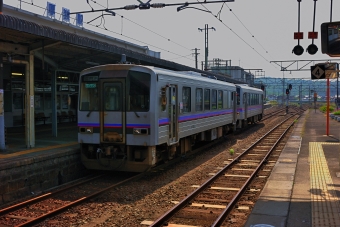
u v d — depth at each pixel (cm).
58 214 721
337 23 776
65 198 856
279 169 1048
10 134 1538
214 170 1150
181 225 643
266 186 845
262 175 1064
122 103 1012
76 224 664
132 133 1003
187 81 1258
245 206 758
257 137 2084
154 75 1002
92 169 1135
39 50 1232
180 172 1132
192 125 1319
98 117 1037
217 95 1670
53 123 1462
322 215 629
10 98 1822
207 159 1364
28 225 652
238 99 2338
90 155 1095
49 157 987
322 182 877
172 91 1123
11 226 666
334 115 3469
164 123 1059
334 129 2341
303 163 1138
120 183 951
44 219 689
